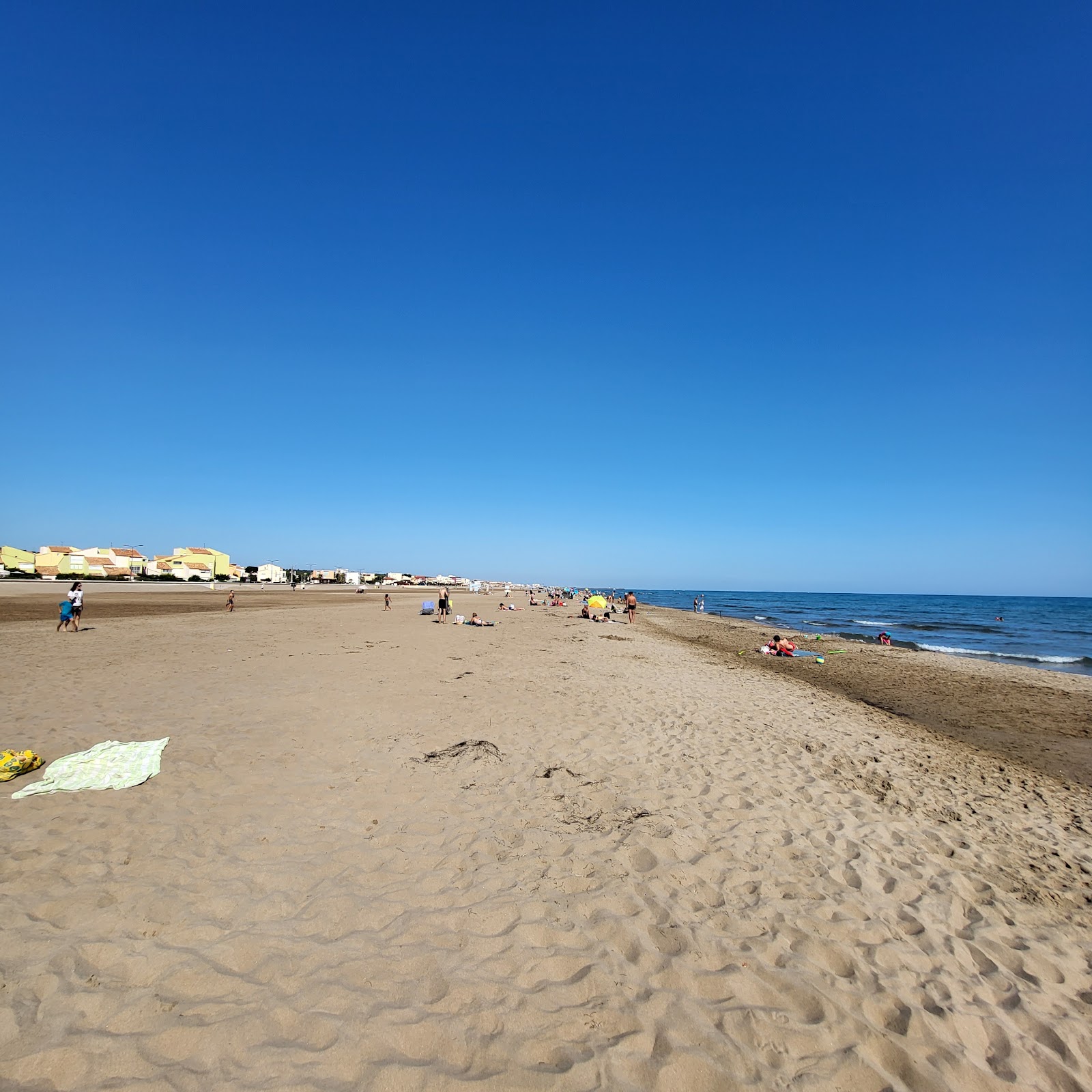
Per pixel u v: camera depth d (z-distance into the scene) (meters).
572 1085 2.46
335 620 26.50
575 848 4.56
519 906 3.71
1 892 3.55
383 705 8.74
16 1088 2.27
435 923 3.49
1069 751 9.46
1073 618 57.41
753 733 8.50
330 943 3.25
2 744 6.22
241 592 64.94
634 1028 2.79
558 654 16.16
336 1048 2.56
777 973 3.26
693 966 3.27
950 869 4.70
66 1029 2.56
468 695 9.81
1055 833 5.74
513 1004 2.89
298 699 8.91
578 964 3.21
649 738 7.73
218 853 4.15
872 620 51.69
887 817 5.70
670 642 22.77
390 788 5.51
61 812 4.69
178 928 3.29
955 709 12.48
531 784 5.84
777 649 20.75
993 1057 2.80
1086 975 3.47
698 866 4.41
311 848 4.30
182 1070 2.41
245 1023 2.66
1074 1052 2.86
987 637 34.41
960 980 3.34
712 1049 2.70
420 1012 2.79
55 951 3.05
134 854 4.07
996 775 7.68
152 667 11.36
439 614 27.44
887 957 3.48
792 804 5.79
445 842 4.51
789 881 4.29
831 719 10.20
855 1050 2.77
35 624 20.88
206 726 7.16
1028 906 4.22
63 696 8.54
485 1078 2.46
